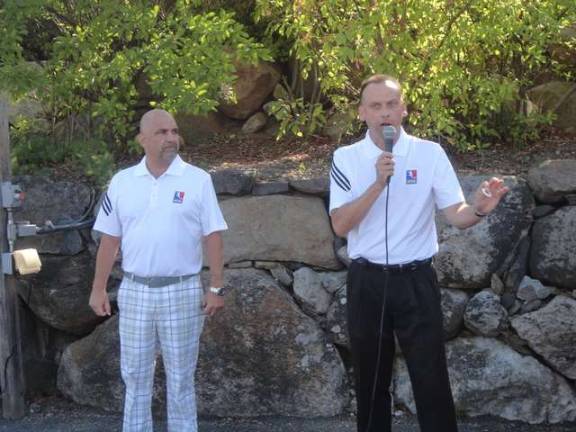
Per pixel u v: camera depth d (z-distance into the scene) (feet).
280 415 21.58
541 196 21.15
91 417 22.12
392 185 16.22
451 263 21.15
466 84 23.13
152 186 17.78
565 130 26.07
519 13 23.13
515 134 24.80
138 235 17.78
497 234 21.07
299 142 26.68
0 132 21.58
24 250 21.39
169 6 25.54
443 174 16.39
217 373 21.74
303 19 23.72
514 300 21.04
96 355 22.45
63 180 23.68
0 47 22.77
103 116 25.31
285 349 21.52
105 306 18.54
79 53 24.34
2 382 22.00
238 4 27.86
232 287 21.83
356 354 16.87
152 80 23.47
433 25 22.82
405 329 16.46
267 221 22.00
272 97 28.25
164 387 21.94
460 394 20.94
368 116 16.30
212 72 23.22
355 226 16.44
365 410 17.06
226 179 22.22
